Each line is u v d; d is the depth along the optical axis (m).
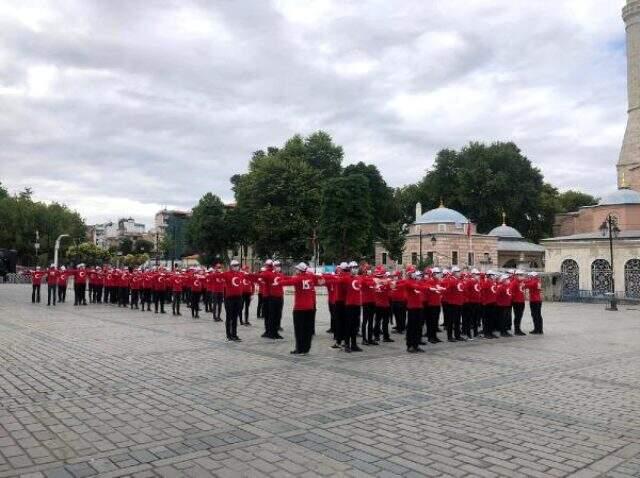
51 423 7.76
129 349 14.59
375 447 6.91
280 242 68.31
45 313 25.34
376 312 17.23
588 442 7.26
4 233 78.62
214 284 22.80
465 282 18.81
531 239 87.44
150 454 6.55
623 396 9.98
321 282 17.64
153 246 106.69
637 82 65.00
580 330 22.16
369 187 70.88
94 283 33.12
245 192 70.88
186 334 18.06
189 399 9.19
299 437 7.24
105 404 8.83
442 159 87.62
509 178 82.06
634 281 46.44
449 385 10.68
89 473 5.94
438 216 74.50
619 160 66.69
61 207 87.31
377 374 11.70
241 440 7.09
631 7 65.25
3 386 10.05
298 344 14.40
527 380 11.36
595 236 51.59
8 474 5.88
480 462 6.46
